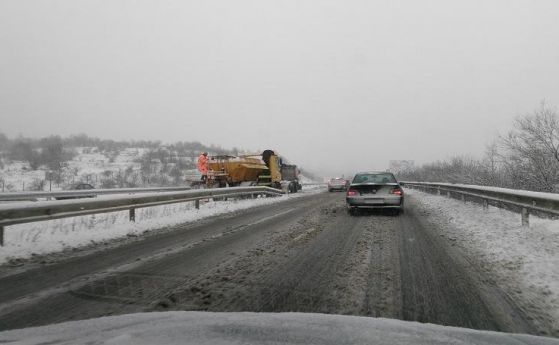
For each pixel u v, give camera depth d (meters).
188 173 25.94
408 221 11.35
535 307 4.05
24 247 7.33
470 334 2.49
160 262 6.35
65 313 3.97
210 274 5.51
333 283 4.99
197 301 4.30
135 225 10.20
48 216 8.27
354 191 12.81
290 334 2.37
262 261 6.32
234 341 2.23
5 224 7.34
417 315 3.82
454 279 5.14
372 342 2.23
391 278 5.21
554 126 17.27
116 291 4.73
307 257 6.61
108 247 7.79
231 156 24.98
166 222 11.28
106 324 2.76
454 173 30.41
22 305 4.24
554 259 5.97
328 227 10.31
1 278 5.46
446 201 18.12
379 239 8.33
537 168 16.94
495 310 3.96
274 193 25.42
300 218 12.50
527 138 17.80
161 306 4.14
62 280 5.32
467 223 10.47
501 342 2.34
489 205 14.41
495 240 7.82
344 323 2.65
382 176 13.77
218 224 11.21
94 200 9.59
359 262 6.18
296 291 4.65
